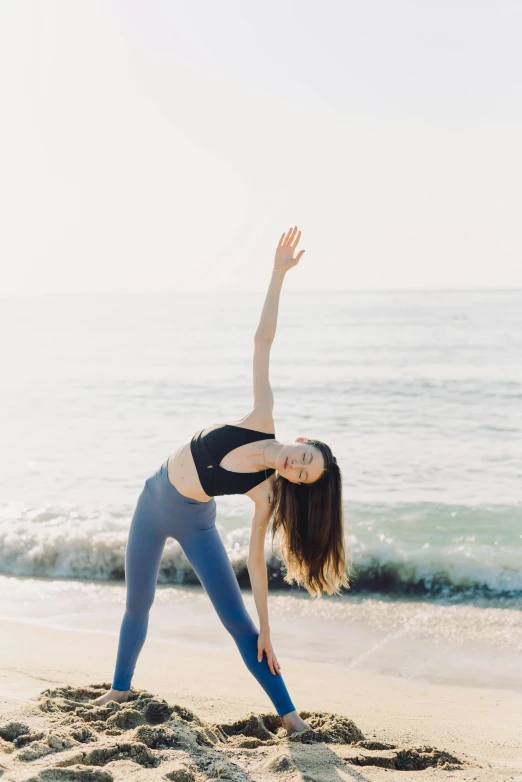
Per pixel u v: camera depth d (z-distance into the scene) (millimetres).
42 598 7316
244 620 3598
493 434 14188
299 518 3416
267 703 4211
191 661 5270
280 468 3336
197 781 2770
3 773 2578
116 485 11609
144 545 3693
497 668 5270
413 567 7574
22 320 46406
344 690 4773
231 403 18562
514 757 3531
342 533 3480
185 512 3582
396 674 5156
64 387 21453
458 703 4527
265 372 3605
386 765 3193
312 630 6203
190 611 6738
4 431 15914
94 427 16203
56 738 2947
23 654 5207
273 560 7918
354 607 6820
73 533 8891
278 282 3701
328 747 3328
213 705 4125
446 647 5742
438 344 28391
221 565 3627
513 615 6508
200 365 25203
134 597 3766
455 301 52344
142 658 5352
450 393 18469
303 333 33688
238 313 49375
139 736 3143
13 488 11445
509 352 25594
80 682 4422
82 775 2619
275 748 3260
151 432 15594
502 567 7562
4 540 8680
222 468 3465
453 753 3445
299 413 16641
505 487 10797
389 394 18641
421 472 11734
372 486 11016
